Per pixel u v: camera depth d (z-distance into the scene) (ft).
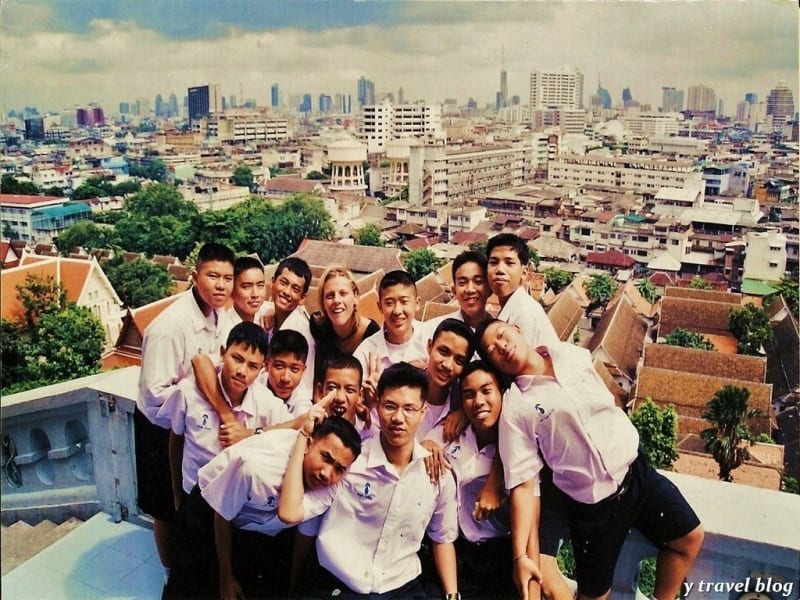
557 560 12.63
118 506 13.61
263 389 12.18
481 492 12.20
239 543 12.15
